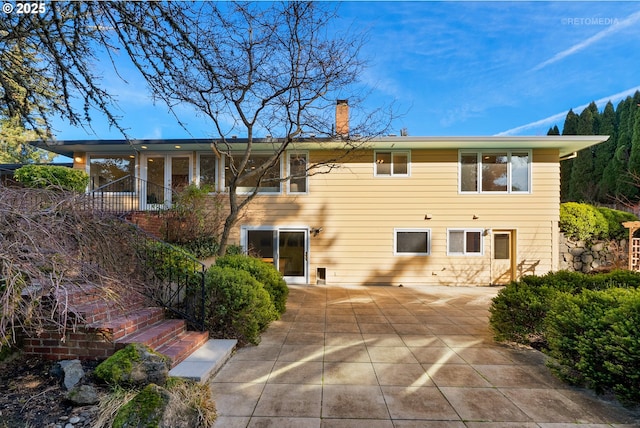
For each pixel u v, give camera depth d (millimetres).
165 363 2990
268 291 5742
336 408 2896
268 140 9008
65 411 2496
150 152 9961
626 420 2734
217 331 4582
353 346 4527
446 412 2844
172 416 2367
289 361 3973
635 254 9133
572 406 2955
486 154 9781
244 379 3467
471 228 9727
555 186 9578
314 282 9867
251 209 9828
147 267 4781
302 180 9953
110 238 3934
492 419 2740
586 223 9812
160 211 8320
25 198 3098
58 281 2523
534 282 4992
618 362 3027
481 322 5797
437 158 9820
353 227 9906
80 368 2938
